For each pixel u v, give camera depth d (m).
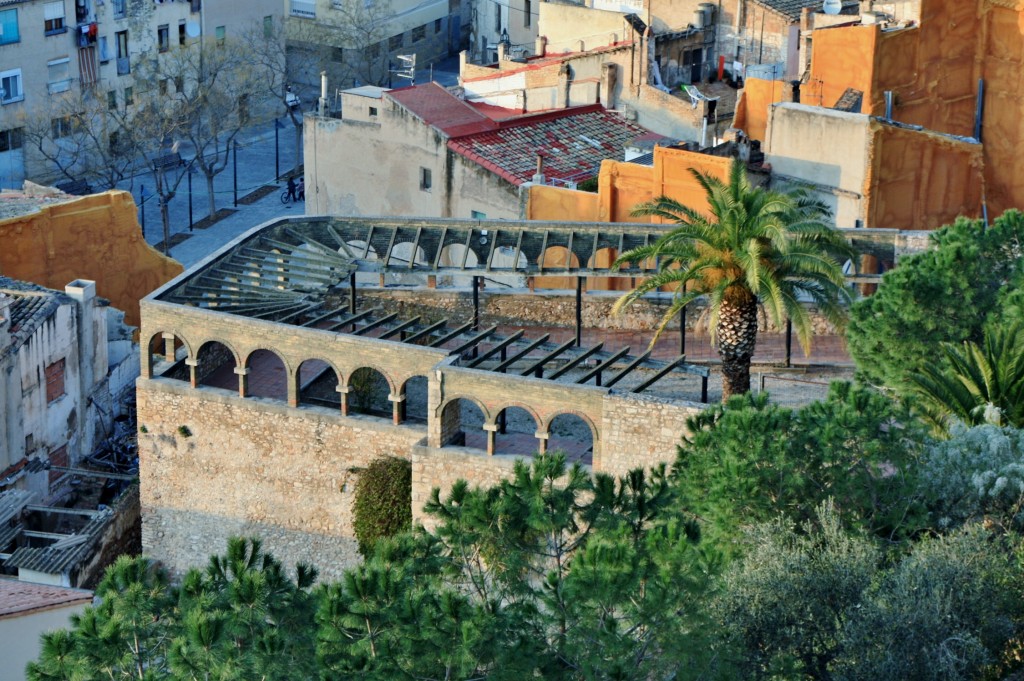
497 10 171.38
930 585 46.19
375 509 70.50
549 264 93.44
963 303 62.91
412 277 95.62
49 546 74.88
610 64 113.25
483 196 100.38
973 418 57.12
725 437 50.59
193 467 75.25
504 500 47.31
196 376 74.19
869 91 91.69
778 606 46.44
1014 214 66.00
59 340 84.44
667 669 43.72
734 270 67.50
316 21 162.62
